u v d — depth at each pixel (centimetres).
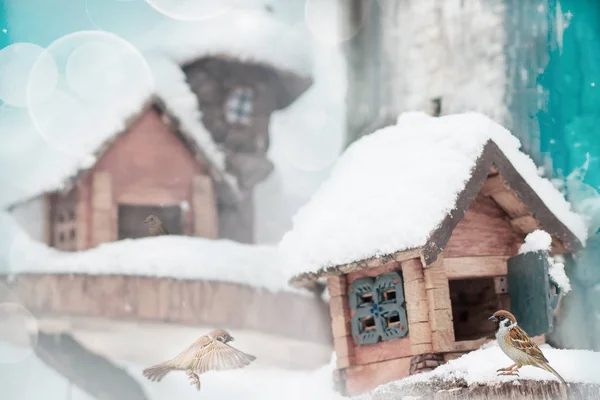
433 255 757
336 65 2119
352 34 1116
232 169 1855
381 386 773
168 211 1591
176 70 1670
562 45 1023
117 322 1325
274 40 1972
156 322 1325
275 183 2036
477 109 1013
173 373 1412
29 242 1409
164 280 1339
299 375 1403
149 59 1692
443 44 1045
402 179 816
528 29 1024
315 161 2112
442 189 781
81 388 1365
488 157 804
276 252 1473
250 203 1839
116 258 1354
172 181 1535
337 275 845
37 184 1453
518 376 691
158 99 1533
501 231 848
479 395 701
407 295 804
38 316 1345
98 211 1451
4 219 1428
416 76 1055
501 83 1011
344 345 847
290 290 1431
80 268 1347
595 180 979
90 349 1357
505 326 696
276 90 1948
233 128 1892
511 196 829
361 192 837
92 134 1490
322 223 842
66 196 1447
